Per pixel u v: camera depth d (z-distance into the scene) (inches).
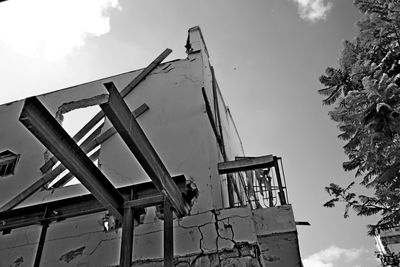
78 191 350.0
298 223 310.0
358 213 470.9
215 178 320.8
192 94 384.8
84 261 280.8
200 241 255.9
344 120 446.6
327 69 515.2
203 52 451.2
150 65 431.8
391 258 524.7
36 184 360.2
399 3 457.1
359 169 478.3
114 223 298.5
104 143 375.2
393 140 395.2
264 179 353.4
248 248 242.2
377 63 467.2
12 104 467.8
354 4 491.8
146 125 372.2
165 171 205.0
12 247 311.1
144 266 259.6
